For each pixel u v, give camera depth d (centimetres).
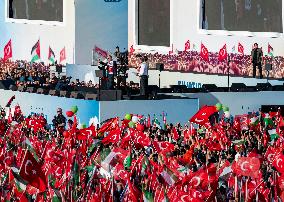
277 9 13325
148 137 7344
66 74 15662
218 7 14500
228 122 9031
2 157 6612
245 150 7444
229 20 14275
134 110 10156
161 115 10256
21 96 11600
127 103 10131
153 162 6316
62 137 8694
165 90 11319
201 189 5372
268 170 6328
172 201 5262
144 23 15975
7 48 16775
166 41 15575
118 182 6078
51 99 10819
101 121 10012
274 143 7862
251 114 10231
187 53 15050
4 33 17838
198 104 10425
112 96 10200
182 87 11794
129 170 6512
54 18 17125
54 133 9025
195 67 14862
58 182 6069
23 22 17725
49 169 6222
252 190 5681
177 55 15275
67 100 10438
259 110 10925
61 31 16838
